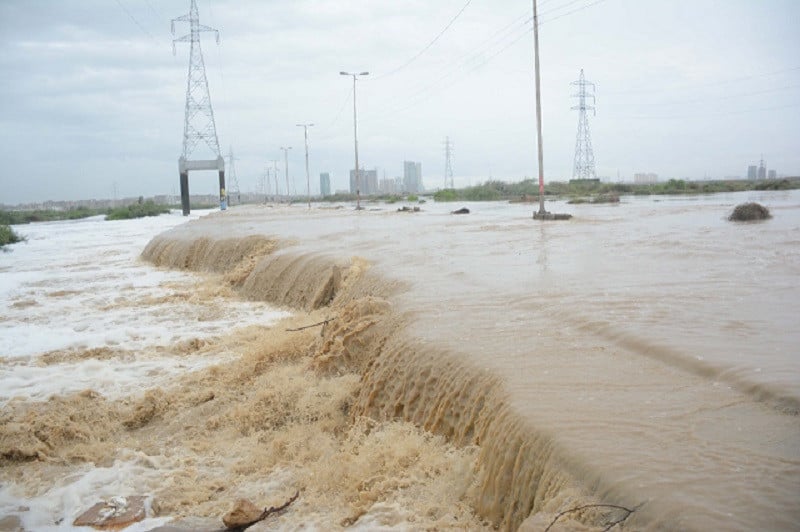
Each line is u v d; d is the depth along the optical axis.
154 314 15.41
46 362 11.60
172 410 9.27
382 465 6.57
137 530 6.13
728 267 11.87
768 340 6.91
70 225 57.69
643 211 32.06
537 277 11.52
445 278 11.88
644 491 4.14
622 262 13.06
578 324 8.05
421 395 7.34
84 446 8.18
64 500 6.80
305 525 5.86
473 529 5.25
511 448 5.30
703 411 5.25
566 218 28.17
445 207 52.66
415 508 5.63
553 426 5.14
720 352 6.53
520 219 29.62
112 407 9.33
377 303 10.04
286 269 16.73
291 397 9.00
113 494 6.89
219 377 10.37
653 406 5.41
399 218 33.91
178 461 7.67
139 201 99.50
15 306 16.73
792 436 4.71
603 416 5.27
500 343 7.46
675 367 6.30
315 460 7.40
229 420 8.79
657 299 9.19
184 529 6.10
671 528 3.82
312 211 50.94
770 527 3.68
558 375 6.29
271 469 7.29
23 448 7.96
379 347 9.13
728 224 21.56
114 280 20.86
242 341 12.39
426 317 8.92
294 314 14.70
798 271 11.18
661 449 4.66
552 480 4.70
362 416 7.97
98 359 11.70
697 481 4.20
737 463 4.39
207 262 22.61
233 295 17.58
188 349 12.16
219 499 6.69
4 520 6.41
